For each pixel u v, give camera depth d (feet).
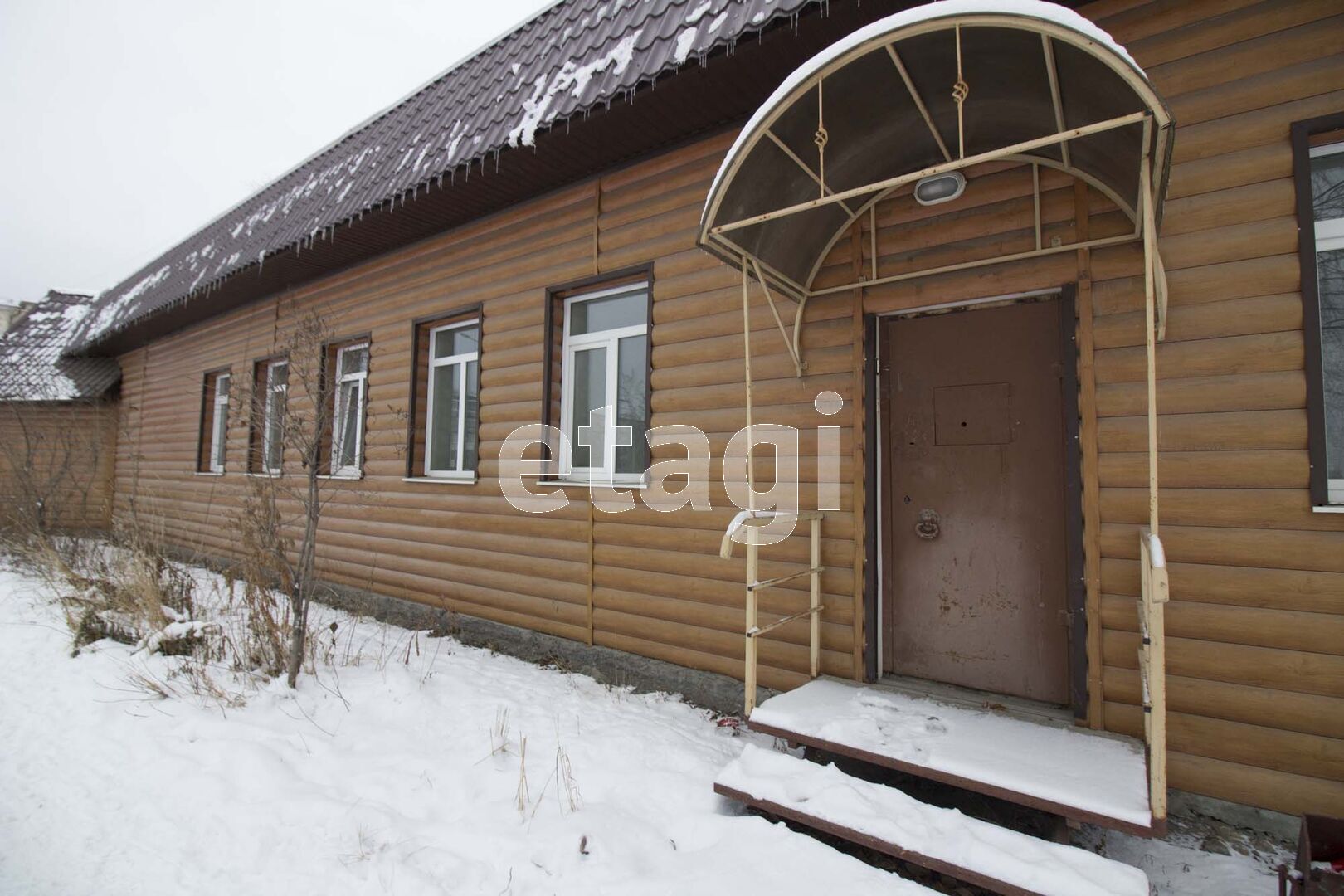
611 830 8.48
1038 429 10.67
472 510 19.06
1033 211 10.46
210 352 31.89
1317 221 8.84
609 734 11.53
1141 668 8.29
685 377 14.58
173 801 9.53
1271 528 8.53
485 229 19.16
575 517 16.47
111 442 39.86
